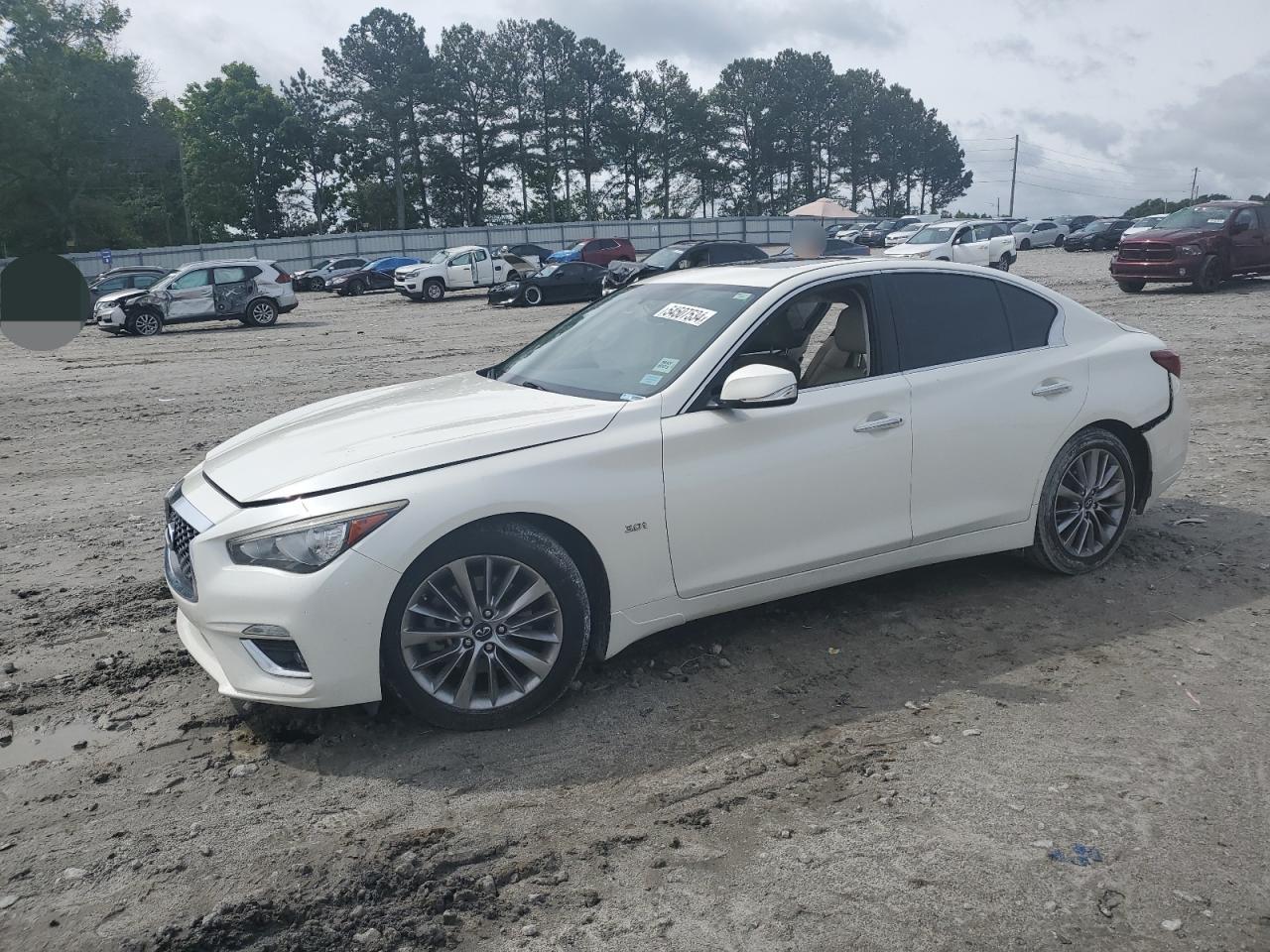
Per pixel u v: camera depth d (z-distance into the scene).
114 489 7.53
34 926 2.54
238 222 86.31
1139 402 4.94
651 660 4.10
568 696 3.80
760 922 2.52
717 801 3.07
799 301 4.23
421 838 2.89
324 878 2.72
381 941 2.47
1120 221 45.22
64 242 66.38
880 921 2.51
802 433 4.00
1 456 8.83
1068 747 3.35
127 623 4.66
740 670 4.00
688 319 4.28
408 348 17.23
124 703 3.81
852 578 4.26
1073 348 4.85
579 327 4.78
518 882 2.70
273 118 84.62
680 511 3.76
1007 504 4.60
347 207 90.00
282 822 3.00
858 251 27.86
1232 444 7.71
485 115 85.94
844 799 3.07
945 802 3.04
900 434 4.22
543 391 4.18
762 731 3.52
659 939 2.46
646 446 3.70
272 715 3.68
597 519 3.59
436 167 83.94
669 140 93.38
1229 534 5.50
